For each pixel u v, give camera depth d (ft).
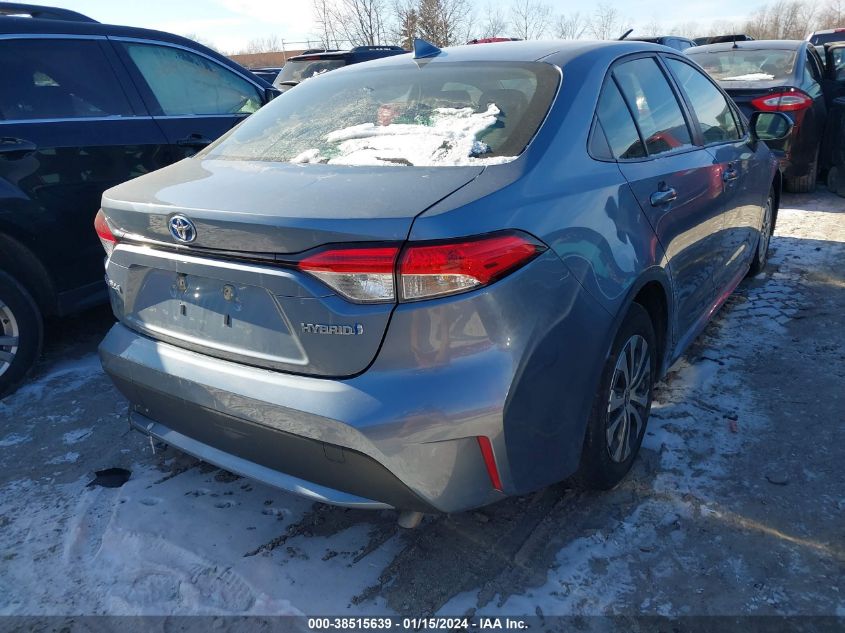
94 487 8.75
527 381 6.21
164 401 7.31
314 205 6.10
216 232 6.33
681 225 9.18
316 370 6.14
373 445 5.87
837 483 8.43
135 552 7.52
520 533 7.72
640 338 8.32
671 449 9.21
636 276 7.69
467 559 7.35
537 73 8.29
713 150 11.03
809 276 15.87
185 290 6.98
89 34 12.59
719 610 6.62
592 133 7.86
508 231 6.09
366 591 6.95
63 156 11.59
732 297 14.76
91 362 12.59
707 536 7.59
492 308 5.93
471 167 6.69
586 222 7.02
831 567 7.11
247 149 8.48
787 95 22.35
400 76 9.15
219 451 7.27
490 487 6.38
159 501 8.42
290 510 8.24
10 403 11.01
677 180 9.14
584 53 8.77
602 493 8.37
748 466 8.80
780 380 11.02
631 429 8.50
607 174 7.72
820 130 24.04
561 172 7.10
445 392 5.88
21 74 11.50
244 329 6.53
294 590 6.96
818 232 19.53
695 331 10.67
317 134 8.26
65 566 7.35
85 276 12.16
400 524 7.14
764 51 25.46
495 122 7.55
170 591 6.98
